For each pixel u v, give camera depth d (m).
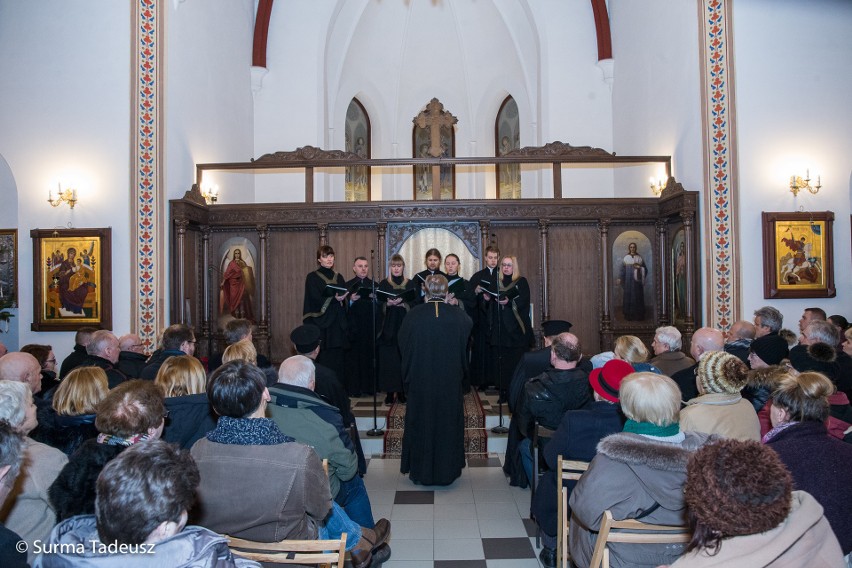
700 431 3.24
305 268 10.05
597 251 9.99
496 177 15.80
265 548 2.55
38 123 8.40
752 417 3.32
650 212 9.80
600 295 9.88
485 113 15.88
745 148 8.20
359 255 10.02
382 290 8.00
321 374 5.14
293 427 3.59
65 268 8.23
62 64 8.41
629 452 2.63
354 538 3.72
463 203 9.73
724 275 8.29
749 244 8.17
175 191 9.02
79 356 5.36
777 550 1.71
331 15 13.09
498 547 4.50
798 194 8.15
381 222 9.83
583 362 5.04
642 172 10.76
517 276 7.85
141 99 8.41
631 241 9.91
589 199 9.74
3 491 2.17
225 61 11.18
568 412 3.77
